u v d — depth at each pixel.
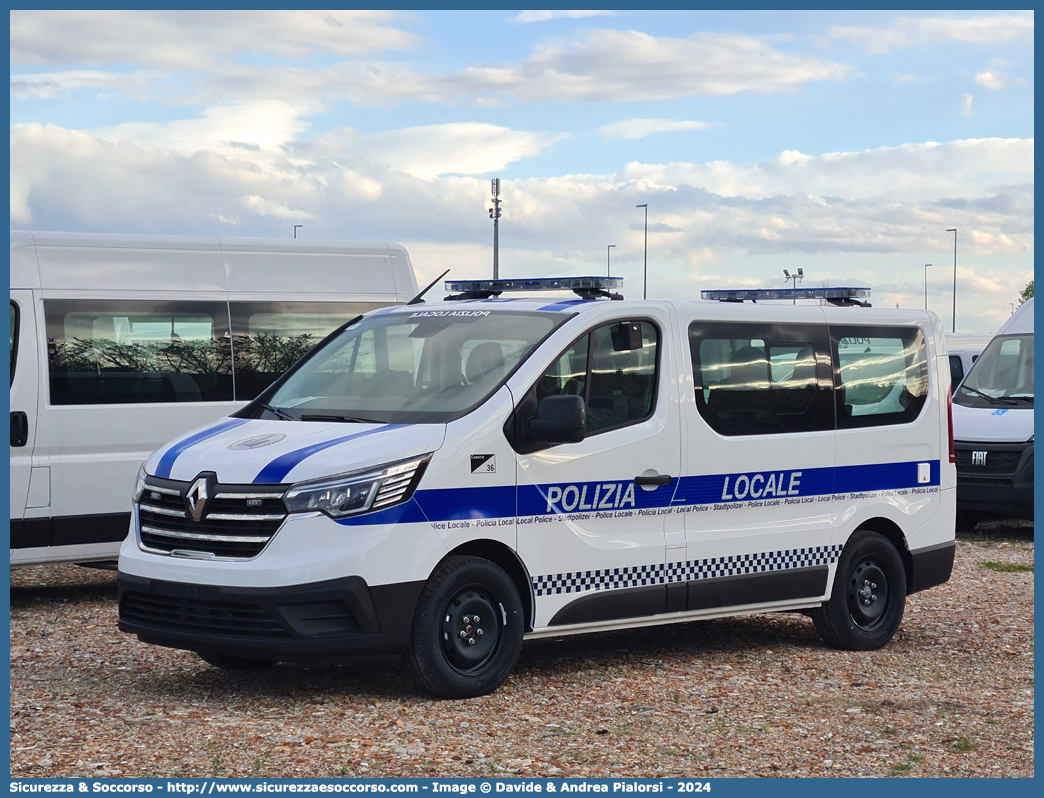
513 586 7.42
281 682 7.64
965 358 21.14
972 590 11.80
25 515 10.20
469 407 7.46
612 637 9.31
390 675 7.86
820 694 7.73
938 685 8.05
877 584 9.28
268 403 8.21
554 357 7.74
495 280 9.04
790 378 8.91
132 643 8.80
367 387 8.00
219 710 6.94
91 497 10.48
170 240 11.08
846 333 9.28
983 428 15.95
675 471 8.21
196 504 7.06
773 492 8.72
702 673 8.20
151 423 10.75
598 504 7.85
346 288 11.89
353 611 6.86
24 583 11.56
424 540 7.08
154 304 10.88
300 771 5.89
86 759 6.02
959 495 15.99
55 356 10.41
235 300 11.29
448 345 8.00
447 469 7.20
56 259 10.53
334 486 6.89
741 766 6.19
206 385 11.08
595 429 7.89
